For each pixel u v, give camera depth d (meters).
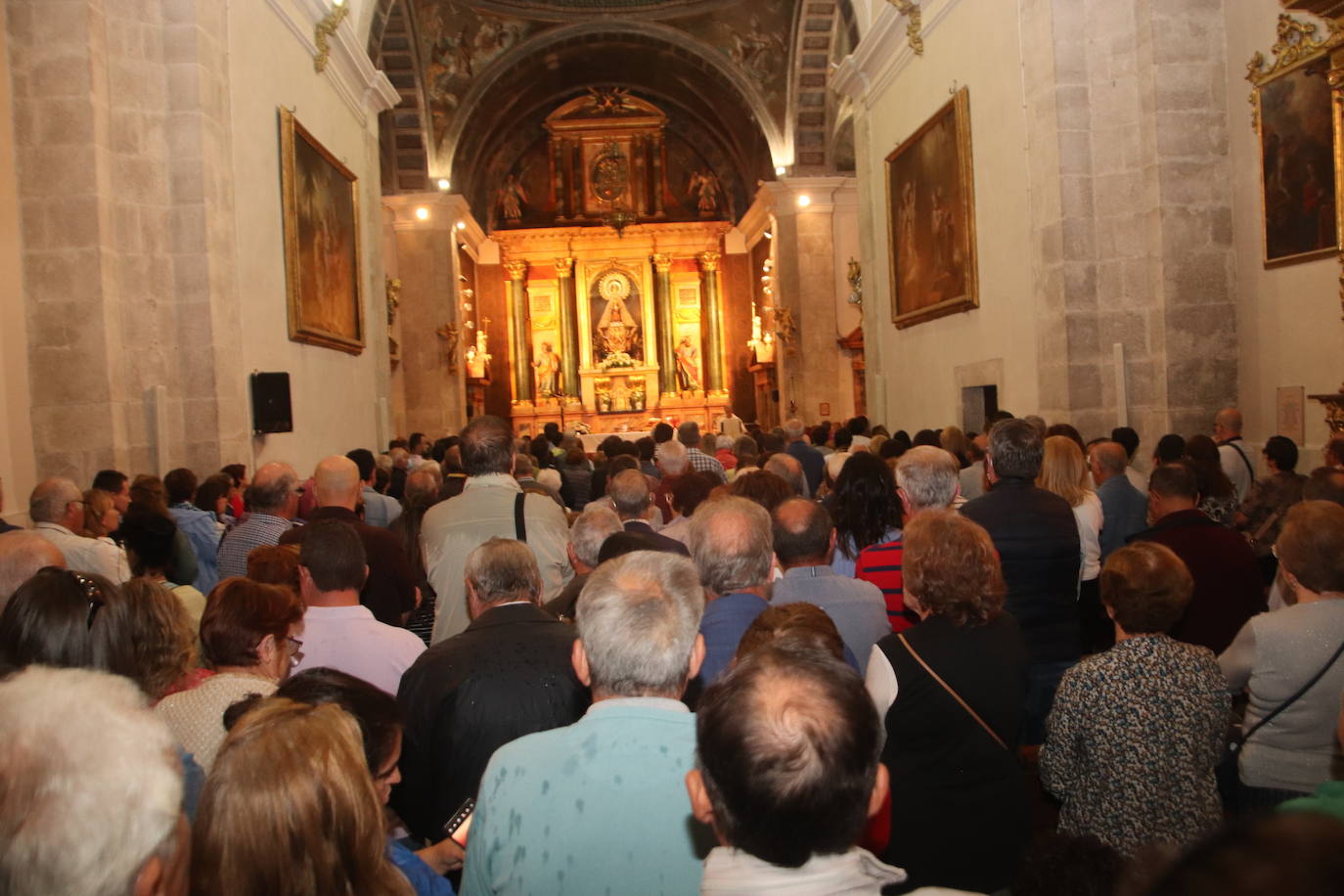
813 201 24.48
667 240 32.25
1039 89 10.28
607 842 2.23
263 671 3.22
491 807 2.31
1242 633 3.47
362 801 1.82
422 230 24.66
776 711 1.70
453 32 23.83
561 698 3.16
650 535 4.88
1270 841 0.69
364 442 15.12
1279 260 8.90
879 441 9.02
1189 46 9.57
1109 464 6.00
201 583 6.52
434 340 24.64
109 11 9.17
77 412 8.82
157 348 9.33
